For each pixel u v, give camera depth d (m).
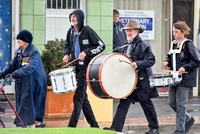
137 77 15.62
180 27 16.97
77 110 16.25
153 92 16.14
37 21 26.52
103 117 19.88
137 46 15.96
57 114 21.19
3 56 27.47
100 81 14.64
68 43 17.61
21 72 15.38
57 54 21.36
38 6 26.50
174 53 17.05
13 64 16.50
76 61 16.64
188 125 17.70
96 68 14.89
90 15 27.08
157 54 29.81
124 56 15.32
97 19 27.08
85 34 16.67
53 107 21.11
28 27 26.48
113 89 15.00
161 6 29.70
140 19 29.45
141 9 29.42
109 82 14.88
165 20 29.75
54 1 27.47
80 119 20.72
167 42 29.84
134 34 16.11
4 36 27.38
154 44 29.75
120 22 27.50
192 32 30.45
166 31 29.80
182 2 30.44
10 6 27.39
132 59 15.97
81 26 16.75
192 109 23.94
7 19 27.41
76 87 15.45
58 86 15.14
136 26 16.05
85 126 18.72
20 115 15.56
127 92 15.36
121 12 29.22
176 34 17.09
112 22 27.08
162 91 29.83
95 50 16.44
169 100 17.50
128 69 15.35
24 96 15.68
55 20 27.58
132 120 20.16
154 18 29.61
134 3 29.34
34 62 15.76
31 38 16.20
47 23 27.47
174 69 17.00
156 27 29.69
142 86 15.84
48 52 21.09
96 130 12.84
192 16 30.56
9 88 27.23
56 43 22.09
